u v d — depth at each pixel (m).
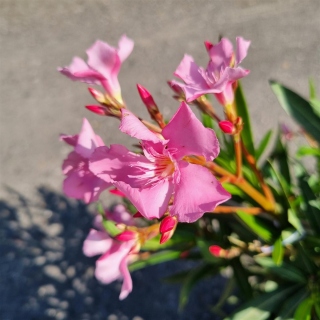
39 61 0.43
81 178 0.14
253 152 0.16
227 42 0.13
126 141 0.37
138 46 0.42
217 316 0.29
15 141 0.39
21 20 0.47
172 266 0.31
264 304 0.17
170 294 0.30
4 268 0.32
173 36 0.42
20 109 0.40
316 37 0.39
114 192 0.13
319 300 0.16
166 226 0.12
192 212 0.11
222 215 0.18
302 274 0.17
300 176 0.18
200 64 0.39
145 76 0.40
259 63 0.39
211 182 0.11
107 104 0.14
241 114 0.16
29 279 0.32
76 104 0.40
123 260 0.14
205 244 0.16
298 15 0.41
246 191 0.15
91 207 0.34
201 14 0.43
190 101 0.13
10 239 0.34
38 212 0.35
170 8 0.45
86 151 0.14
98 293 0.31
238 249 0.17
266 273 0.19
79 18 0.46
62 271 0.32
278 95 0.17
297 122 0.17
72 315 0.30
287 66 0.38
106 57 0.14
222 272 0.30
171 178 0.12
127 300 0.30
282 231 0.16
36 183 0.36
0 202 0.35
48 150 0.38
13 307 0.31
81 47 0.44
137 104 0.38
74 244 0.33
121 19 0.45
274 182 0.19
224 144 0.18
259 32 0.41
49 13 0.47
